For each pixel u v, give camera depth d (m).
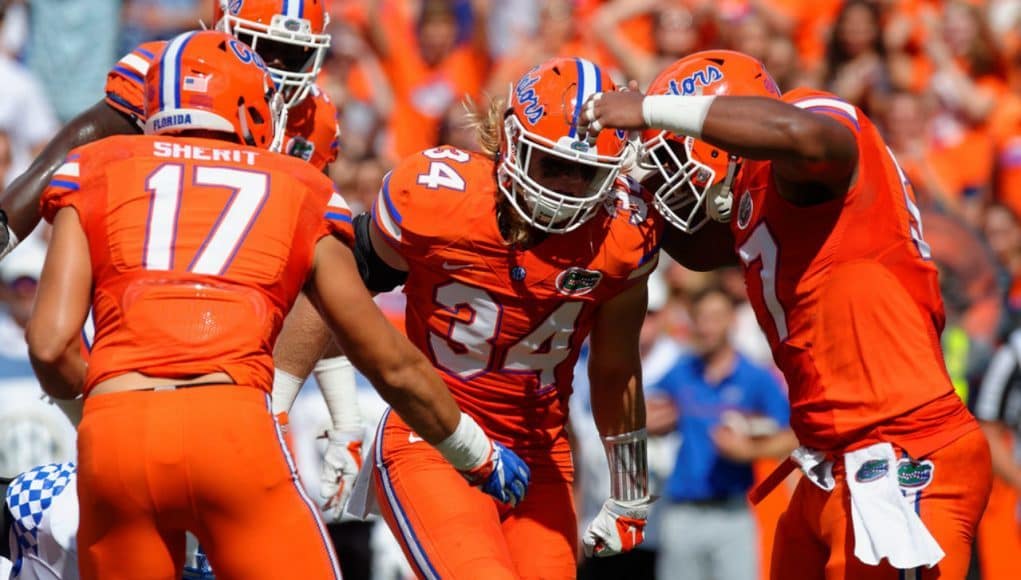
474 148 26.72
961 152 31.44
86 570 11.88
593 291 13.59
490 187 13.34
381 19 31.55
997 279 21.25
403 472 13.84
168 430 11.41
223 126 12.58
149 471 11.41
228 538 11.70
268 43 15.48
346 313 12.11
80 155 12.20
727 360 22.61
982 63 32.22
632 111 12.43
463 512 13.44
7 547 14.80
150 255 11.78
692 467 22.45
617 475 14.73
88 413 11.59
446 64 31.81
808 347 12.84
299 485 12.09
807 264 12.71
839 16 31.41
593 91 12.81
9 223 14.58
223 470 11.50
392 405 12.42
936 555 12.10
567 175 12.82
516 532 14.09
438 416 12.45
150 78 12.70
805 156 11.95
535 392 14.08
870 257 12.59
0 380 19.78
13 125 28.84
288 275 12.02
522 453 14.25
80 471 11.63
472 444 12.67
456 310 13.64
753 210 13.04
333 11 31.47
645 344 23.34
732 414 22.41
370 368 12.21
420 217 13.27
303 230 12.13
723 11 32.19
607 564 22.84
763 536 23.00
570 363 14.20
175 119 12.52
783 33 32.25
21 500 13.95
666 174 13.44
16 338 20.17
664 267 25.36
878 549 12.27
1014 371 20.36
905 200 12.90
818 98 12.90
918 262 12.78
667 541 22.62
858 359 12.61
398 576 21.97
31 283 20.81
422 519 13.49
